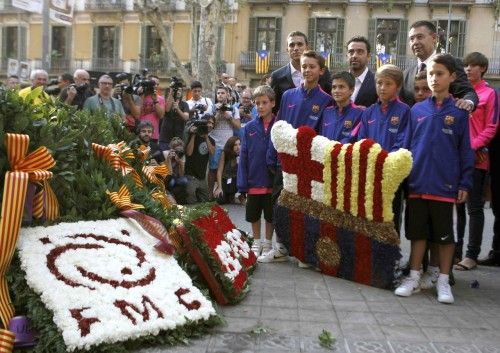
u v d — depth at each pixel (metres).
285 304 4.29
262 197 5.87
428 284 4.99
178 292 3.70
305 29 29.81
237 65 30.39
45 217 3.63
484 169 5.86
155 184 5.21
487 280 5.43
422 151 4.71
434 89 4.72
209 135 9.85
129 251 3.75
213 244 4.33
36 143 3.63
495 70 28.36
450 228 4.65
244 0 28.77
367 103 5.71
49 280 3.21
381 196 4.74
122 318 3.27
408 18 29.09
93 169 4.20
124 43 31.92
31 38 33.03
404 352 3.41
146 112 8.65
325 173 5.08
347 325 3.86
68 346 2.99
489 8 28.20
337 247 5.10
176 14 30.67
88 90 8.17
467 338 3.69
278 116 5.80
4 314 3.10
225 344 3.45
